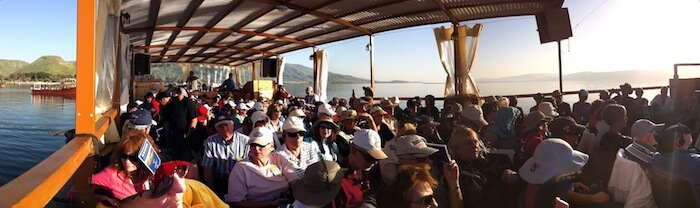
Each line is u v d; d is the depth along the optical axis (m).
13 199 1.46
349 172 2.88
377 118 5.70
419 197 2.17
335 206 2.71
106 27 5.14
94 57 3.32
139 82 13.62
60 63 139.12
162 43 15.17
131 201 2.33
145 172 2.68
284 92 13.20
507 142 4.26
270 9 9.42
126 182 2.70
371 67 12.35
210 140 4.32
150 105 8.19
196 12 9.55
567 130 3.95
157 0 7.91
